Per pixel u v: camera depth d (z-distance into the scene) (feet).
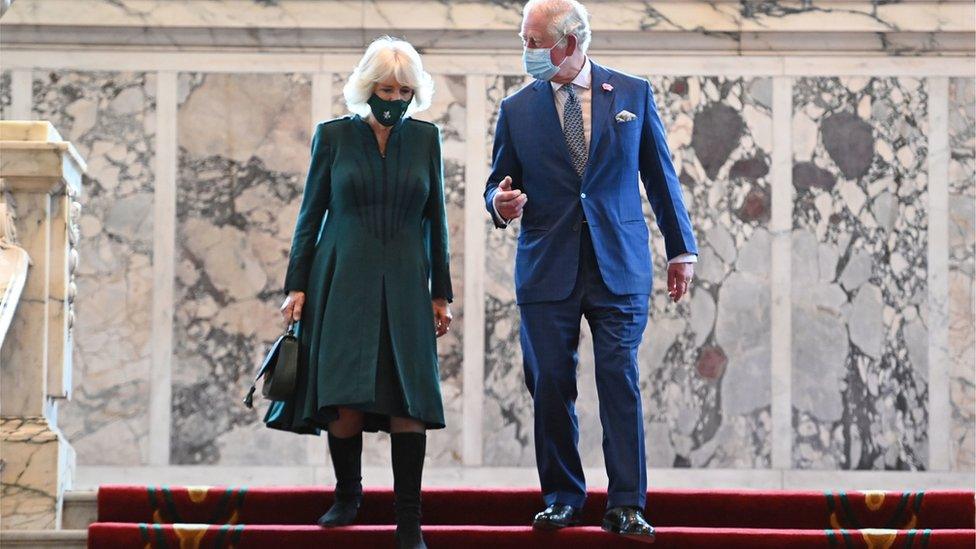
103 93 47.06
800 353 46.52
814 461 46.16
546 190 29.50
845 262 46.80
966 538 29.09
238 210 46.85
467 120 47.26
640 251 29.45
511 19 47.09
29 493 31.04
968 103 47.21
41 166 31.60
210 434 46.03
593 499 30.86
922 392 46.37
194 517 31.04
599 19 47.06
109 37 47.06
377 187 28.91
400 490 28.32
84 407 45.91
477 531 29.09
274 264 46.68
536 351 29.32
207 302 46.52
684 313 46.68
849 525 31.12
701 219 47.06
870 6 47.06
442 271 29.48
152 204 46.73
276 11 46.93
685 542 29.17
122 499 31.07
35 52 46.96
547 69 29.32
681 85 47.42
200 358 46.29
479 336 46.60
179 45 47.16
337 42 47.26
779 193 47.06
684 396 46.39
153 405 46.01
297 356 28.73
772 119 47.26
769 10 47.09
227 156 46.96
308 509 31.07
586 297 29.27
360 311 28.35
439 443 46.16
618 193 29.50
